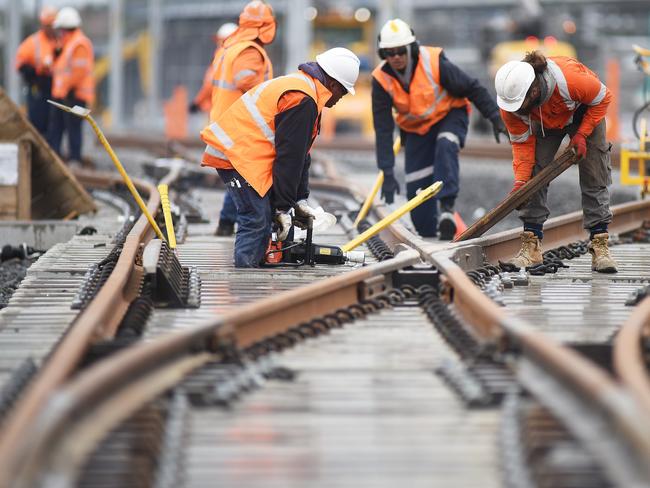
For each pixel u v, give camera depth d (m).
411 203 30.42
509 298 25.23
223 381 16.17
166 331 20.89
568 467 12.60
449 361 17.64
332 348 19.39
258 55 33.28
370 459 13.47
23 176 40.66
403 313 22.67
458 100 35.09
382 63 35.31
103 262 27.98
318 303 21.67
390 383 16.88
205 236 37.09
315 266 29.16
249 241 28.53
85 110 28.98
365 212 37.78
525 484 12.56
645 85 44.66
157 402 15.11
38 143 41.38
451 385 16.58
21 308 23.22
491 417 15.11
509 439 13.87
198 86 141.25
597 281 28.23
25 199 40.75
